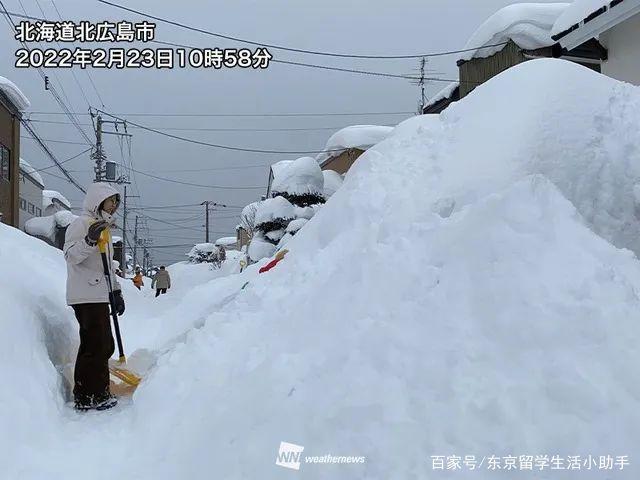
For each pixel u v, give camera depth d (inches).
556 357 88.0
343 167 885.2
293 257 179.9
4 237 249.4
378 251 130.0
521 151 141.1
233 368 127.3
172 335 210.8
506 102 162.2
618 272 101.1
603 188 137.6
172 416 122.9
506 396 85.6
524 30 482.9
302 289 149.6
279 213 622.5
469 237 114.6
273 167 1115.9
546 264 102.6
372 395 94.8
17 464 100.3
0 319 129.6
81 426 129.0
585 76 159.9
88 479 102.8
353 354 105.6
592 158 140.6
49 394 129.6
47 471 102.7
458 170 150.0
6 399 110.6
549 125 144.9
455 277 109.8
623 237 132.3
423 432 86.1
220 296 234.8
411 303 110.0
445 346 97.5
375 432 89.0
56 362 154.0
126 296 402.0
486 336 96.5
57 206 1507.1
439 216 133.0
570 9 347.9
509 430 81.8
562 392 82.9
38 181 1248.8
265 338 132.8
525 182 118.6
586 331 89.7
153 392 134.3
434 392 91.3
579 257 103.0
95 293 144.0
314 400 100.8
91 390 140.9
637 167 140.6
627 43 342.3
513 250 106.4
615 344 87.0
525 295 98.0
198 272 1649.9
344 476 85.2
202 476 98.7
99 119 1123.3
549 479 75.4
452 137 169.0
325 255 159.3
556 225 109.9
